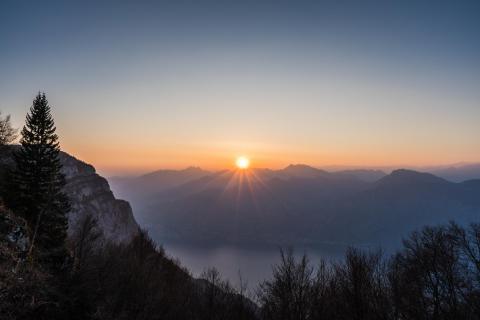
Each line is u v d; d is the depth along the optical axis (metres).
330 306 31.55
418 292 28.28
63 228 50.25
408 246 32.00
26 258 38.88
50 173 50.41
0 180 49.09
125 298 44.34
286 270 33.97
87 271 45.31
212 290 45.12
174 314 44.19
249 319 40.34
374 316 28.53
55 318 35.66
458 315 25.58
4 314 30.86
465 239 28.95
